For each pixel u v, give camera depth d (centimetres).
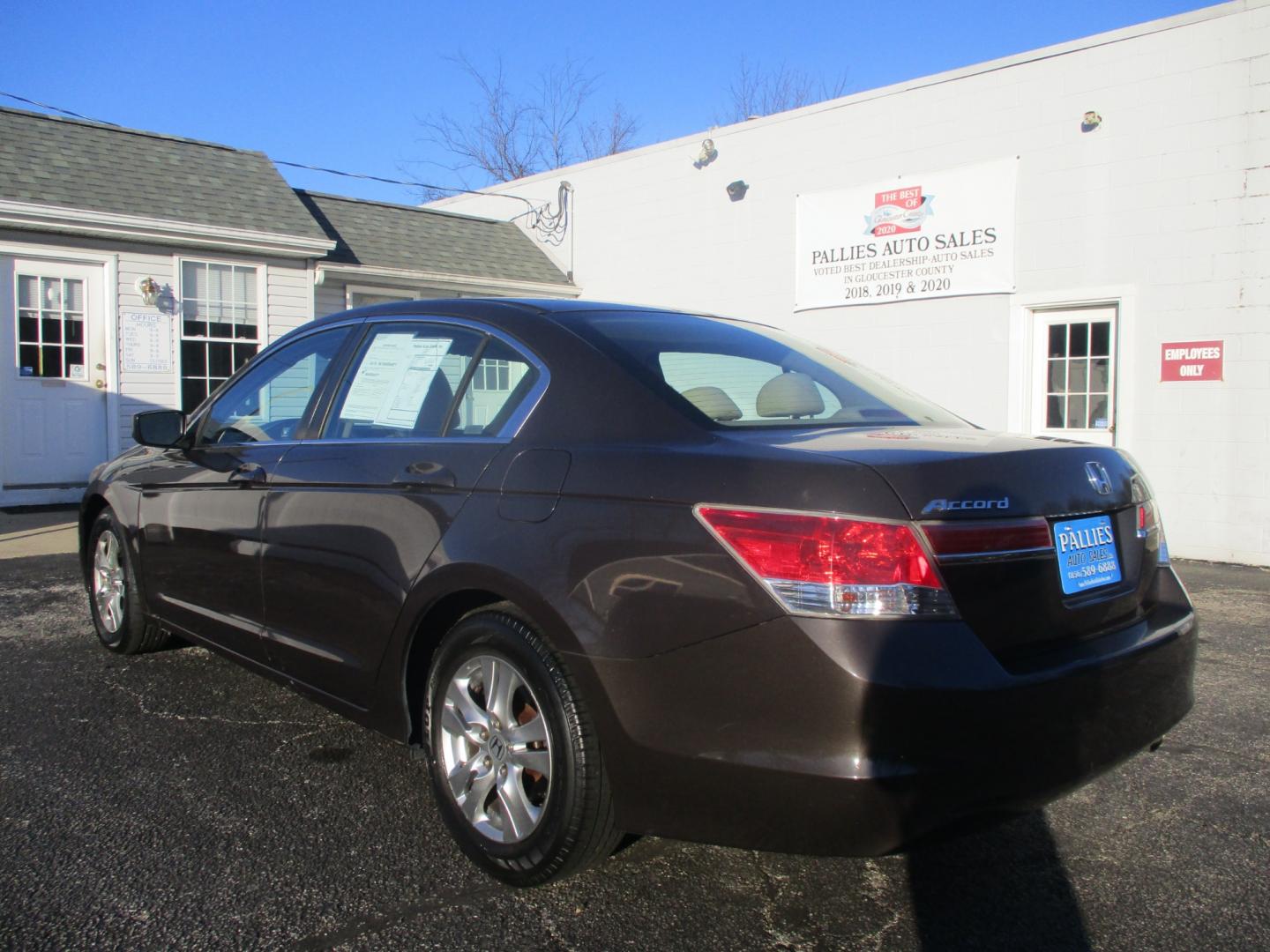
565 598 244
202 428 422
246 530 364
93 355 1009
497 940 243
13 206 923
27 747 363
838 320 1121
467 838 272
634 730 232
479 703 278
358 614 310
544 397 282
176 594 416
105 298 1012
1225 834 308
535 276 1420
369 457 319
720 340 323
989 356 995
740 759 217
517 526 262
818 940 246
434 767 285
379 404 335
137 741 371
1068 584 242
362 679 311
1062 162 933
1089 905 265
